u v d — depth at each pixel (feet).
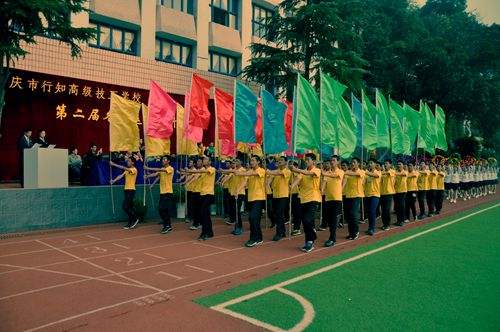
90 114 56.34
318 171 29.89
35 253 28.14
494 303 18.97
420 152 87.35
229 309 17.90
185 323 16.35
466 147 115.44
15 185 45.11
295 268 24.66
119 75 58.54
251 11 79.36
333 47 63.98
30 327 15.84
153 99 37.86
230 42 74.49
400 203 42.06
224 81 72.74
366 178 37.42
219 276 22.90
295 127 34.96
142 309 17.81
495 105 105.60
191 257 27.35
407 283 21.85
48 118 52.80
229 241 33.01
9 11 35.65
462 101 102.06
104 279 22.17
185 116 40.60
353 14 65.92
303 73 68.74
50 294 19.69
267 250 29.81
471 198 74.28
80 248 29.81
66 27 40.57
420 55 97.71
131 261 26.12
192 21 68.85
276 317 17.10
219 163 47.65
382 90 96.37
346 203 34.94
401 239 34.30
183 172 42.50
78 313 17.30
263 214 47.93
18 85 49.39
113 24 59.77
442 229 39.50
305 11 59.88
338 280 22.29
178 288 20.70
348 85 61.21
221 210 48.93
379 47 99.81
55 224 36.78
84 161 43.32
